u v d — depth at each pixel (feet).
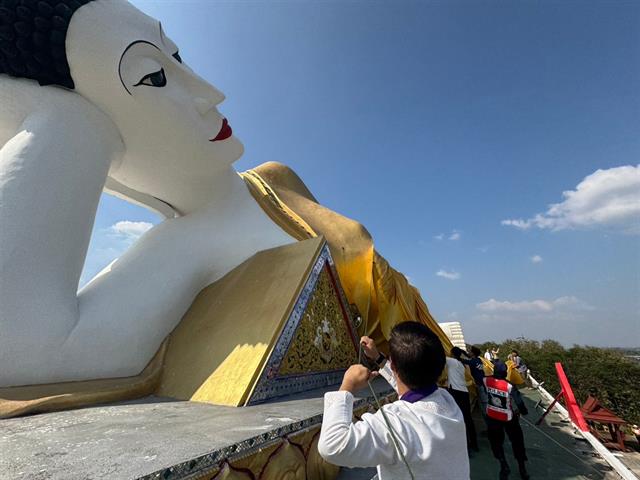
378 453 4.56
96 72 16.01
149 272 18.04
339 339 17.22
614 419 22.17
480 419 24.31
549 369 39.83
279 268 17.29
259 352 12.92
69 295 14.42
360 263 23.80
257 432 7.86
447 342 25.18
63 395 11.99
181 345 16.39
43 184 14.24
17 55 15.23
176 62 18.61
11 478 5.57
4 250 12.71
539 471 15.78
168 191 21.27
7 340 12.10
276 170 30.37
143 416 10.11
